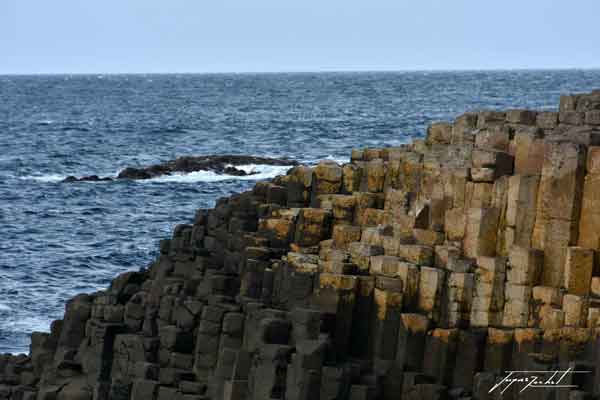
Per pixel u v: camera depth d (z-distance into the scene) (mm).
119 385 84250
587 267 67250
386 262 75125
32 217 193250
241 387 73562
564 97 79188
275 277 82188
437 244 76875
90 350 89750
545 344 66250
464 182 76062
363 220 84375
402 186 83688
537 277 69500
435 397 68438
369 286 74625
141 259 154250
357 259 77188
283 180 95062
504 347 68250
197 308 84562
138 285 96750
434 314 72188
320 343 70062
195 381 81125
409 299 73438
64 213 197750
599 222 67875
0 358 98875
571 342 64750
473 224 73750
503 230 72812
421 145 86812
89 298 96750
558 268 68875
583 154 68750
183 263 96062
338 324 74375
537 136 74562
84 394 87188
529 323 69000
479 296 71062
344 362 72000
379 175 85875
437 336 70312
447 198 77625
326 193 90125
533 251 69312
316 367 69312
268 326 73125
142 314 90312
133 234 175125
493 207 73500
